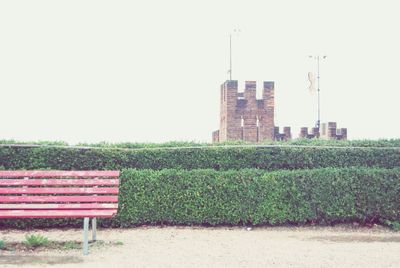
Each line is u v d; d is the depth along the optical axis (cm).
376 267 752
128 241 1012
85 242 845
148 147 1350
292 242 1010
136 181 1232
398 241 1030
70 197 966
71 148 1297
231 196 1241
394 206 1245
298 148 1343
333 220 1255
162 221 1241
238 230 1195
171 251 889
